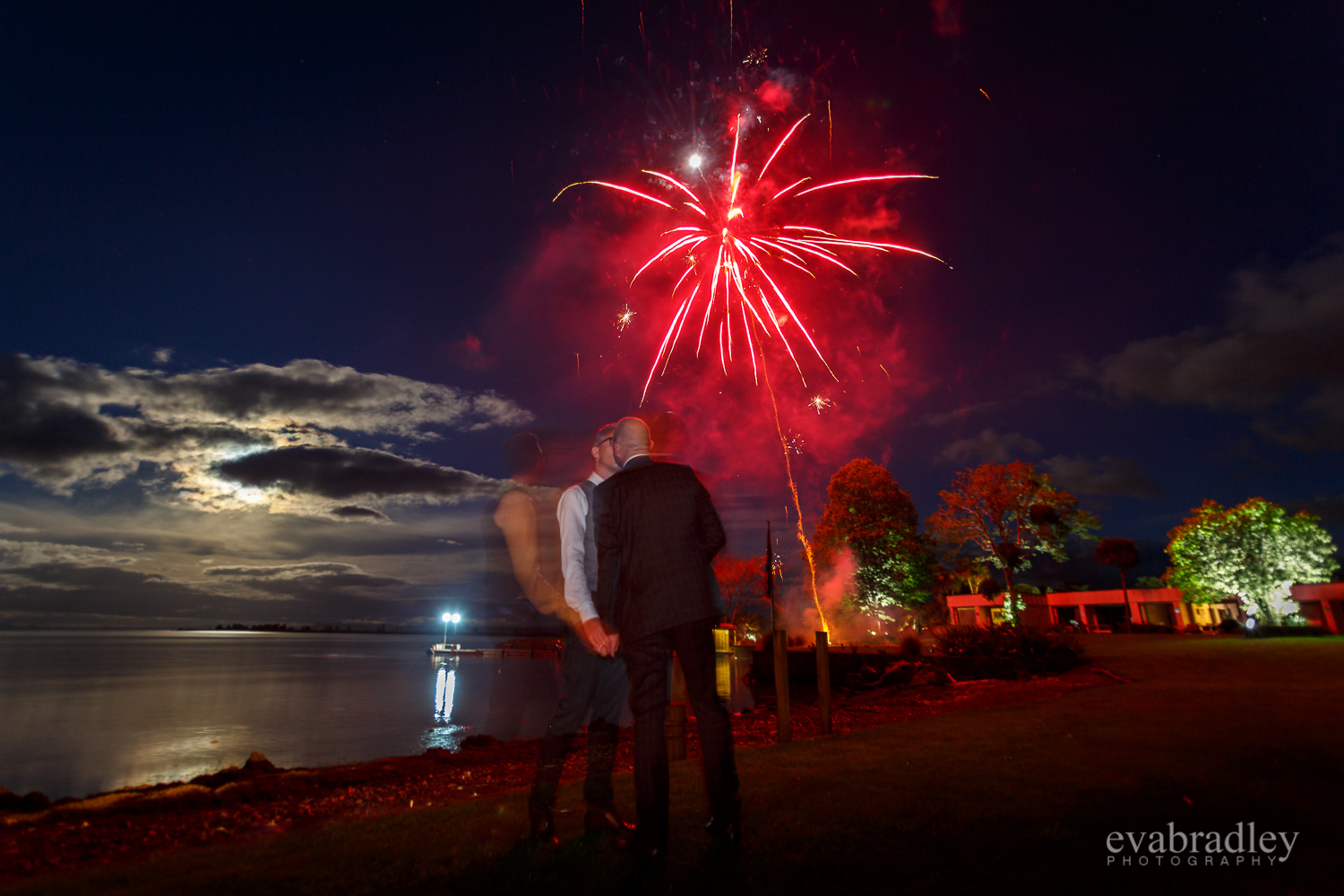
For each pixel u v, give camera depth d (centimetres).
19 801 481
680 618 265
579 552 294
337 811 446
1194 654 1638
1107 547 4650
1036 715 648
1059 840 252
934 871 223
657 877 226
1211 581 3738
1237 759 400
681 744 485
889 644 3559
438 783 528
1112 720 588
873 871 224
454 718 2066
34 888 242
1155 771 366
